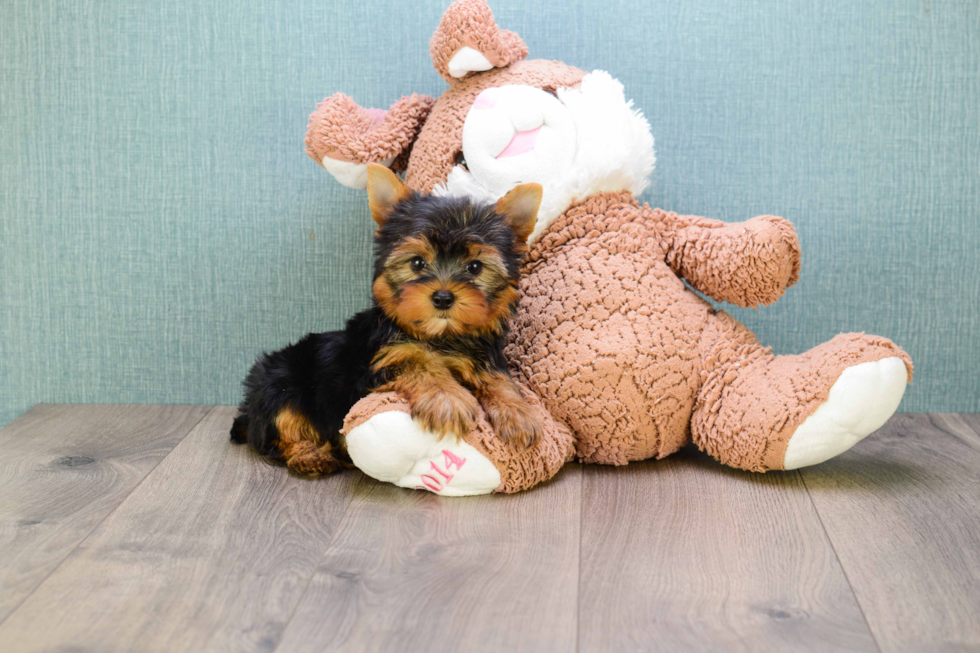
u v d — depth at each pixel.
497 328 1.91
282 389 2.05
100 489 1.94
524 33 2.39
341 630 1.35
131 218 2.51
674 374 1.99
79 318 2.57
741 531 1.71
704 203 2.45
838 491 1.92
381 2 2.39
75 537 1.68
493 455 1.84
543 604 1.42
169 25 2.41
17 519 1.77
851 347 1.91
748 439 1.93
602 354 1.96
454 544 1.65
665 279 2.08
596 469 2.07
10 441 2.27
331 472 2.04
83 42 2.42
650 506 1.84
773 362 2.02
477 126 2.01
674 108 2.41
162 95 2.45
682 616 1.39
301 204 2.50
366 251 2.51
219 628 1.35
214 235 2.52
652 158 2.16
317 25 2.41
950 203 2.43
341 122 2.18
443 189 2.08
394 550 1.63
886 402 1.86
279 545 1.65
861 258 2.46
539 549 1.63
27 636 1.33
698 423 2.02
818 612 1.40
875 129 2.40
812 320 2.50
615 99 2.07
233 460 2.14
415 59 2.42
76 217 2.51
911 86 2.38
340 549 1.63
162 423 2.44
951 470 2.05
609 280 2.03
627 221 2.10
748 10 2.36
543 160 2.03
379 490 1.93
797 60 2.38
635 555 1.60
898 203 2.43
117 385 2.60
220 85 2.44
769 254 1.98
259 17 2.41
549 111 2.03
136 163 2.48
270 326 2.57
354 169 2.21
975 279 2.46
